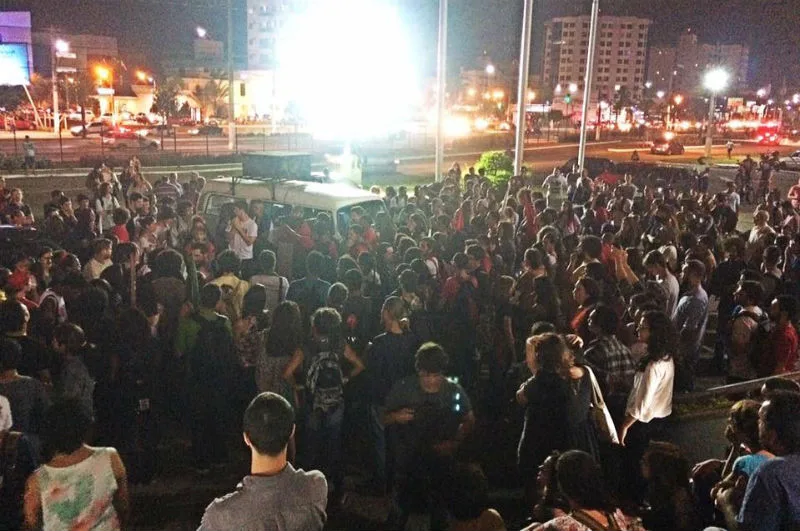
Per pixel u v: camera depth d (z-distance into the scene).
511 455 7.20
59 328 5.75
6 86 71.56
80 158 38.09
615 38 198.00
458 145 62.16
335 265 9.47
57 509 3.71
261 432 3.35
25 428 5.08
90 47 93.81
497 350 7.75
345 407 6.62
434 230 12.80
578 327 6.80
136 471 6.62
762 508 3.51
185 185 18.22
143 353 6.52
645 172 35.97
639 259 9.72
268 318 7.01
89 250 10.41
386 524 5.39
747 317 7.54
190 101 94.62
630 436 5.94
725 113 133.00
